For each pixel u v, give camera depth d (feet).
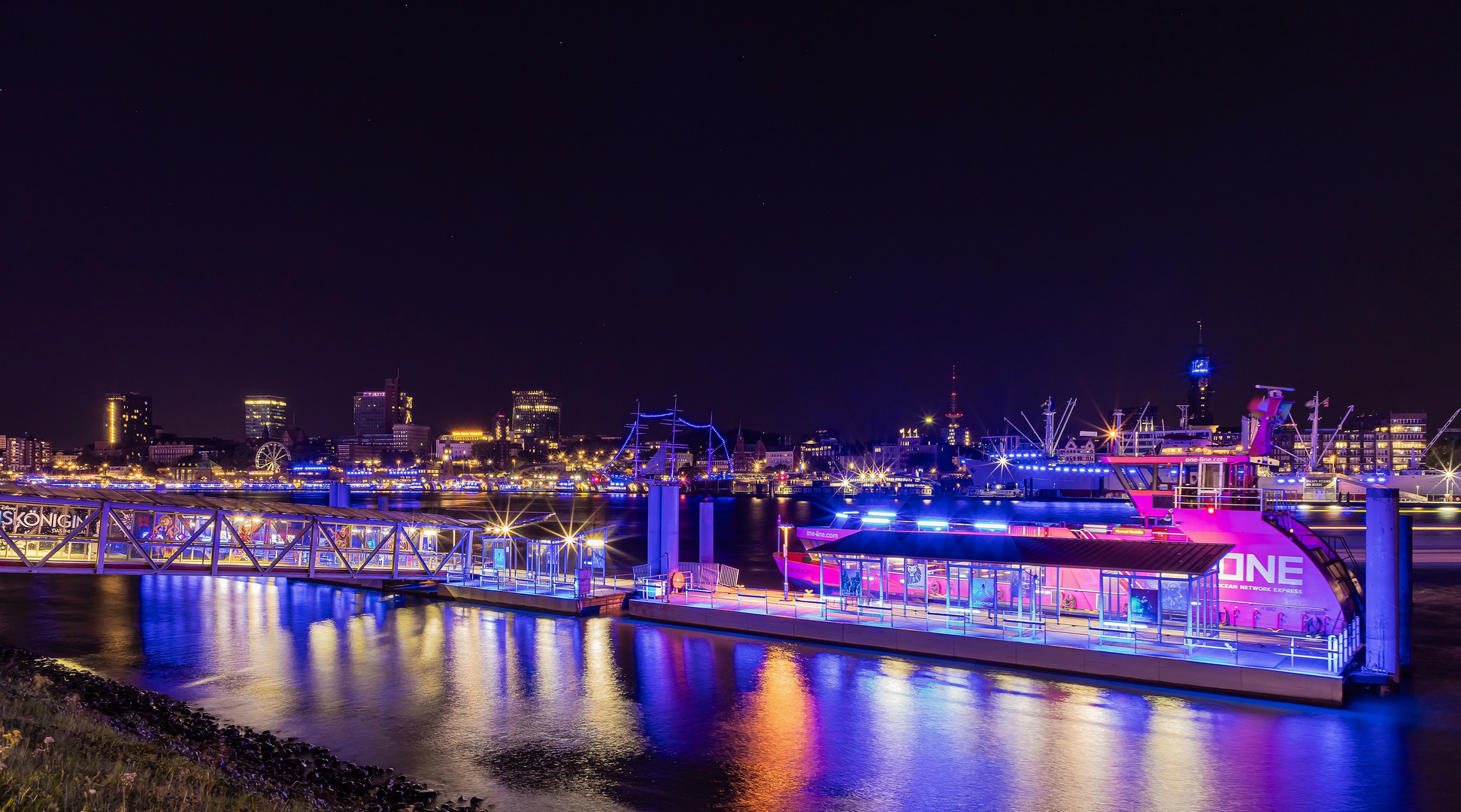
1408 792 82.17
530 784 85.30
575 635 153.48
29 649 145.48
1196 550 123.24
